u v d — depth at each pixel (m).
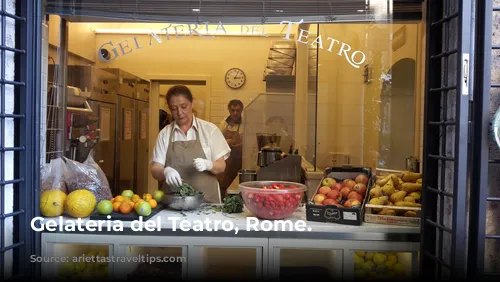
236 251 2.67
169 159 3.56
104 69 4.34
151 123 5.41
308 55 5.05
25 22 2.40
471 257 2.12
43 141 2.89
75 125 3.61
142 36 4.35
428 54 2.39
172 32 4.14
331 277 2.65
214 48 5.23
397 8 2.84
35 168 2.49
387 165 3.59
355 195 2.76
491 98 2.21
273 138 4.98
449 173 2.32
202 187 3.44
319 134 4.86
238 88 5.23
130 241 2.62
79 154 3.65
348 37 3.74
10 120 2.38
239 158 4.03
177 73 5.35
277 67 5.23
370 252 2.65
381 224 2.61
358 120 4.35
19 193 2.44
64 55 3.45
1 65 2.27
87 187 2.81
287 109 5.12
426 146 2.42
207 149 3.59
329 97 4.91
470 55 2.05
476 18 2.09
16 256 2.46
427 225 2.46
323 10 2.90
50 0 2.95
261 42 5.25
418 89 3.04
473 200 2.11
